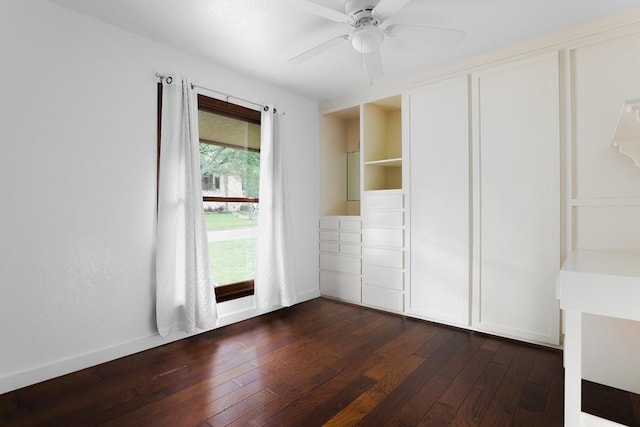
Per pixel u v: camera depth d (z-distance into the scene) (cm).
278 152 316
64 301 194
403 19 201
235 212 296
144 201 229
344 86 318
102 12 198
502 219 246
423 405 163
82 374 194
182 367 204
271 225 308
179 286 243
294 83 310
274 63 267
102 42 208
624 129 149
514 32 218
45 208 187
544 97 227
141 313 227
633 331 179
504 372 196
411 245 295
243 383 185
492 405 163
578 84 215
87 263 203
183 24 210
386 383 185
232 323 285
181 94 242
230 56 255
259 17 201
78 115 199
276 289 315
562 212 222
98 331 207
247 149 306
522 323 238
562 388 178
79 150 199
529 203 234
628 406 166
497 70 246
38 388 178
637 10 192
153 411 159
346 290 349
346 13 178
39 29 184
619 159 202
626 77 199
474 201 259
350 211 402
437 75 276
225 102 278
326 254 368
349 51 244
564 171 222
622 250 200
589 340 190
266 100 312
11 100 175
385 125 360
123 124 219
